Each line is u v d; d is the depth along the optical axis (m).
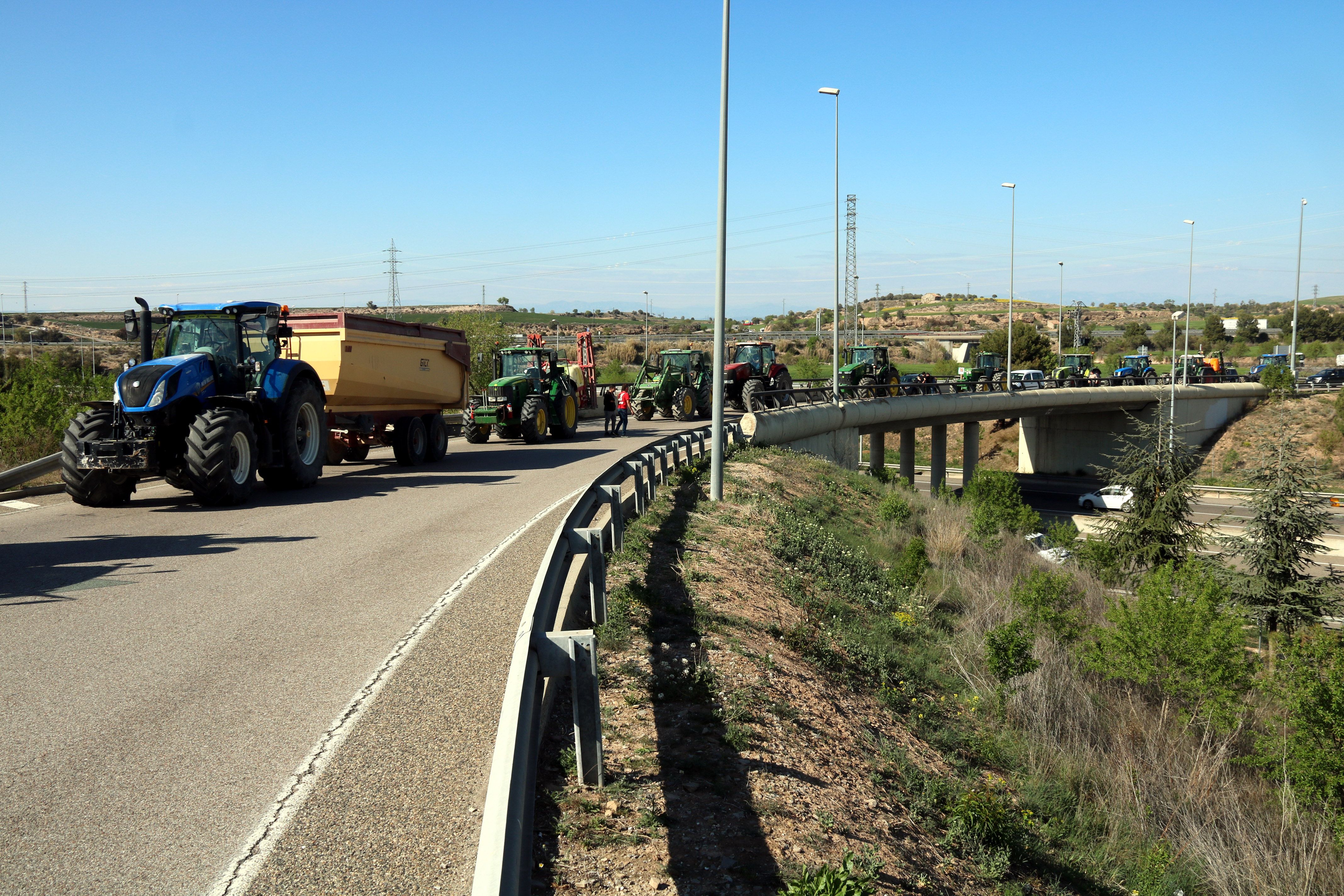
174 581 8.39
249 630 6.85
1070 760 9.49
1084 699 11.11
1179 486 22.73
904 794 6.48
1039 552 24.34
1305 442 54.91
